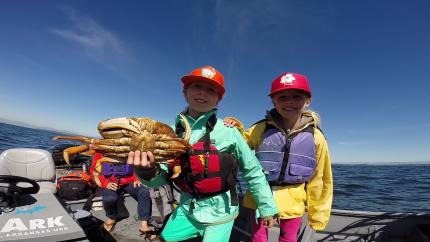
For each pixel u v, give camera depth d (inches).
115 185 80.7
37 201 49.4
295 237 54.7
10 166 81.5
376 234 75.9
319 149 54.7
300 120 55.1
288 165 53.1
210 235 43.3
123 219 89.7
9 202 46.5
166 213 86.4
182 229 46.7
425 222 74.4
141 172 38.2
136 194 82.1
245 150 46.5
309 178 54.7
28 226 41.1
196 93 44.4
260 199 46.9
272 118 56.3
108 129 32.9
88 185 96.3
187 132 40.1
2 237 38.1
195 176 42.4
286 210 52.9
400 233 74.8
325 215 55.4
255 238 55.8
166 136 34.6
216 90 44.7
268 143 55.3
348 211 77.8
